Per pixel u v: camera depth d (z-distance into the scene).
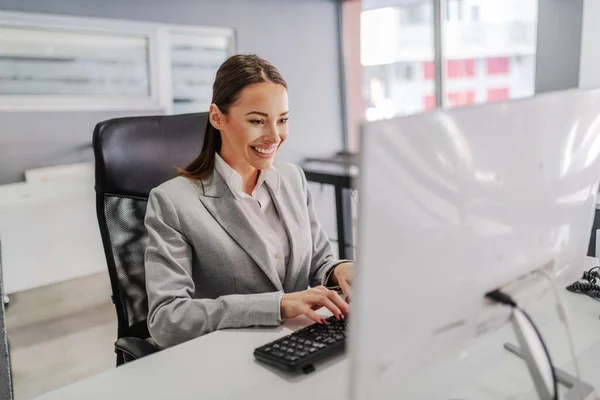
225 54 4.44
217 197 1.21
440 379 0.63
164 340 1.05
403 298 0.53
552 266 0.77
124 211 1.39
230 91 1.12
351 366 0.52
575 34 2.88
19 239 2.91
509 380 0.81
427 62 4.35
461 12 4.03
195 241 1.17
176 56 4.11
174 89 4.13
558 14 2.94
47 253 3.03
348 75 5.27
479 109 0.58
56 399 0.80
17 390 2.22
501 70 3.55
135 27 3.83
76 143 3.65
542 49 3.05
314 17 5.00
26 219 2.92
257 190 1.28
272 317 1.00
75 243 3.13
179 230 1.17
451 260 0.57
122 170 1.38
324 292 1.02
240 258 1.20
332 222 4.64
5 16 3.24
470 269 0.60
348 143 5.39
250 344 0.95
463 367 0.85
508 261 0.66
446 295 0.58
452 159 0.55
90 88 3.69
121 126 1.40
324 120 5.20
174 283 1.10
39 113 3.46
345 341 0.90
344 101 5.32
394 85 4.70
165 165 1.46
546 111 0.67
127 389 0.82
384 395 0.55
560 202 0.74
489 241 0.62
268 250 1.22
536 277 0.73
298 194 1.39
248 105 1.12
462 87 4.11
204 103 4.35
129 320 1.35
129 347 1.10
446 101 4.31
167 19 4.02
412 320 0.55
